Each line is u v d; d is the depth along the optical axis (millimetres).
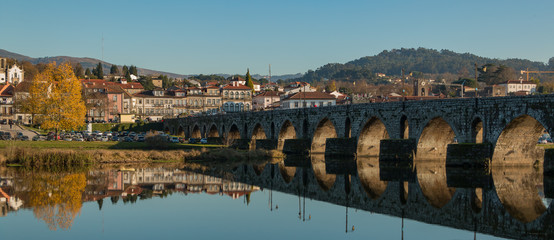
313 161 106938
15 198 59500
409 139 92188
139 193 63938
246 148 139625
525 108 71188
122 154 102688
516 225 45750
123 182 72875
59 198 59844
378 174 80938
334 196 62438
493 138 77188
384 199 59438
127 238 42781
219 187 69625
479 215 49938
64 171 84938
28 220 48938
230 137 163750
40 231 45000
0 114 196250
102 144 117812
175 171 87625
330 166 96000
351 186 69562
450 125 84562
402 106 94938
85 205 56156
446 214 50812
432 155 94438
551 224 45969
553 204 54281
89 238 42781
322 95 182875
